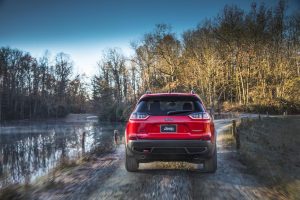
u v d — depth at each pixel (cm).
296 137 2770
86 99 13088
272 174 868
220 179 776
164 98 759
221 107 6869
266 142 2153
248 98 7144
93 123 7888
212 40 7031
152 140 713
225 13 7162
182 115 722
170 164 978
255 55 7031
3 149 3619
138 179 775
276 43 6981
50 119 11500
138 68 8044
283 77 6881
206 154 721
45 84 12775
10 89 11950
